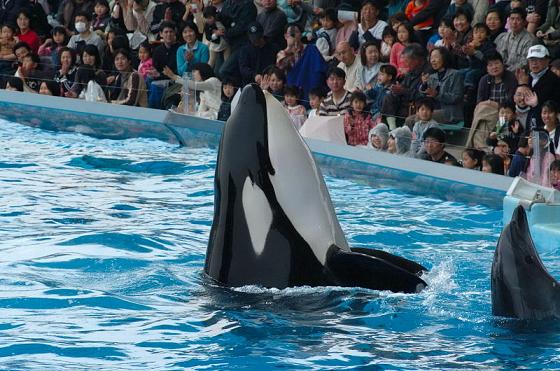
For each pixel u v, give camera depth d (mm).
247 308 14344
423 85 32469
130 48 44250
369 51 35625
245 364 12625
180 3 45156
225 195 14617
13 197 24719
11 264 17656
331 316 13945
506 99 31141
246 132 14406
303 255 14383
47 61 42969
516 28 33250
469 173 28312
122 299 15414
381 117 31359
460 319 13961
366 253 15289
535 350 12641
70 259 18062
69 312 14805
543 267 12797
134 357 12945
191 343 13414
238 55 40000
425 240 21609
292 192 14406
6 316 14594
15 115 39812
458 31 34969
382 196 27047
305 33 40469
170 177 28734
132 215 23016
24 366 12547
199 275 16859
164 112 38219
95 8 48062
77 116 39625
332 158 31688
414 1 37969
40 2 51500
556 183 23875
